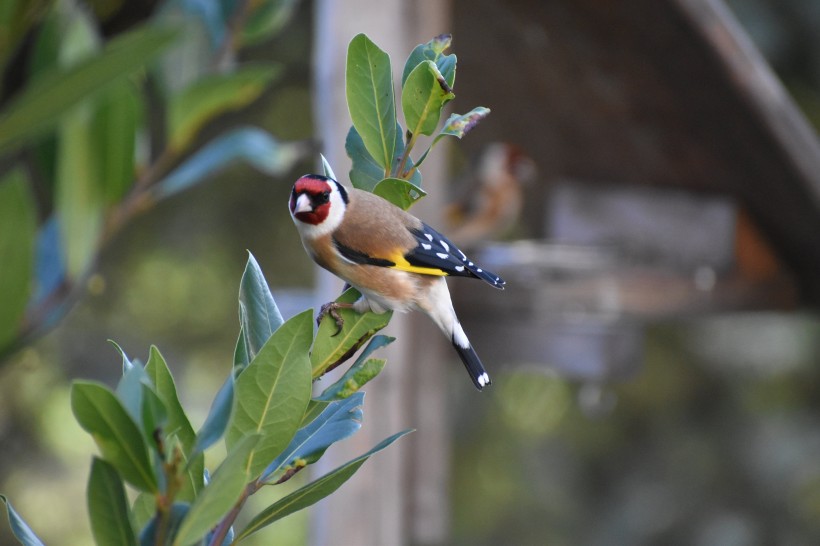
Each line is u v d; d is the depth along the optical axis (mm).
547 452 18828
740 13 16641
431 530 9195
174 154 6969
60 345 16344
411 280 5637
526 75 12156
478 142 14367
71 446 16297
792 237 11617
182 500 3258
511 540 18469
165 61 7723
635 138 12086
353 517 8727
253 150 7383
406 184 3709
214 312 16625
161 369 3236
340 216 5617
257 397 3271
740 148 11102
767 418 18422
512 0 10984
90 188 6504
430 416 9188
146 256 16422
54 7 6742
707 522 18250
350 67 3807
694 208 11750
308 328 3252
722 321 18391
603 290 10242
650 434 18750
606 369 10570
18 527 3139
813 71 16750
